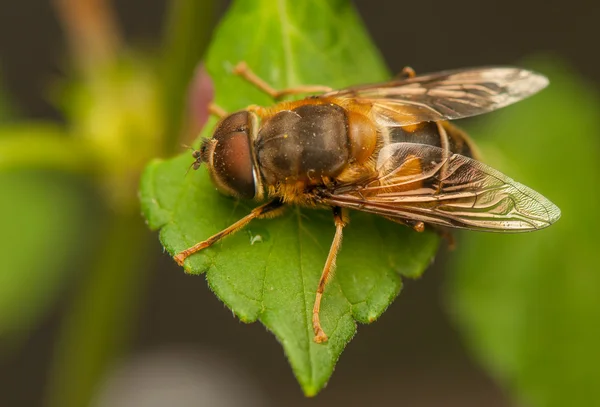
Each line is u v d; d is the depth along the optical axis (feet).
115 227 0.38
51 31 0.48
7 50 0.48
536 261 0.37
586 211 0.37
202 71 0.37
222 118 0.33
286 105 0.33
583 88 0.39
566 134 0.38
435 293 0.51
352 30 0.34
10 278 0.41
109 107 0.37
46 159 0.36
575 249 0.37
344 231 0.33
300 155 0.33
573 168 0.38
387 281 0.33
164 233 0.32
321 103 0.33
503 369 0.37
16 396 0.50
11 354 0.50
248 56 0.34
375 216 0.33
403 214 0.33
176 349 0.50
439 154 0.34
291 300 0.32
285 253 0.33
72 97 0.38
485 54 0.48
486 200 0.34
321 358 0.32
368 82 0.34
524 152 0.38
